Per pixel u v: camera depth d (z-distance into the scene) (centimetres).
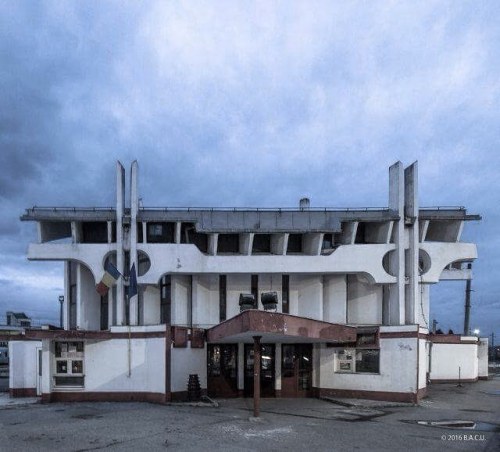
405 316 2312
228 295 2452
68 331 2080
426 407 2002
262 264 2317
